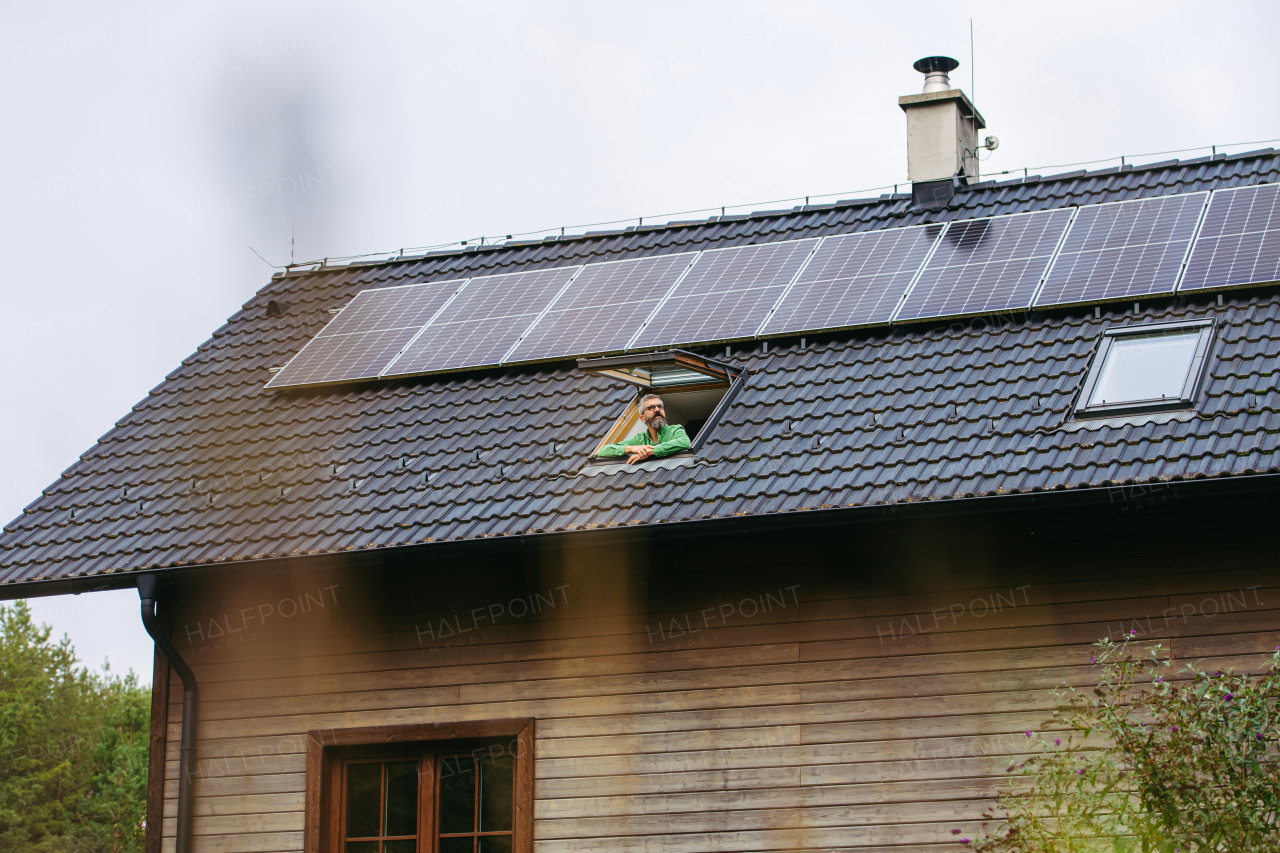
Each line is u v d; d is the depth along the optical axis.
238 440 13.66
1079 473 9.86
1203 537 10.11
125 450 13.98
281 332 15.67
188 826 12.03
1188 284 11.52
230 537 12.09
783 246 14.38
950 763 10.39
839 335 12.66
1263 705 8.71
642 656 11.34
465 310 14.84
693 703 11.12
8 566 12.34
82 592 12.26
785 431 11.48
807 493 10.55
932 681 10.56
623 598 11.50
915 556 10.81
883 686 10.68
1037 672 10.32
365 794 11.98
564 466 11.89
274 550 11.73
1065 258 12.54
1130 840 8.91
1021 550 10.55
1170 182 13.80
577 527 10.91
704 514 10.66
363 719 11.91
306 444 13.32
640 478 11.41
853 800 10.56
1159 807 8.68
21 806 46.19
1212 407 10.16
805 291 13.33
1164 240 12.29
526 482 11.83
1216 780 8.57
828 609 10.95
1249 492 9.47
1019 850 9.38
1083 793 9.03
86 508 13.10
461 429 12.93
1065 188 14.32
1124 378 10.80
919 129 15.17
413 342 14.44
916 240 13.76
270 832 11.91
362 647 12.07
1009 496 9.88
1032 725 10.26
